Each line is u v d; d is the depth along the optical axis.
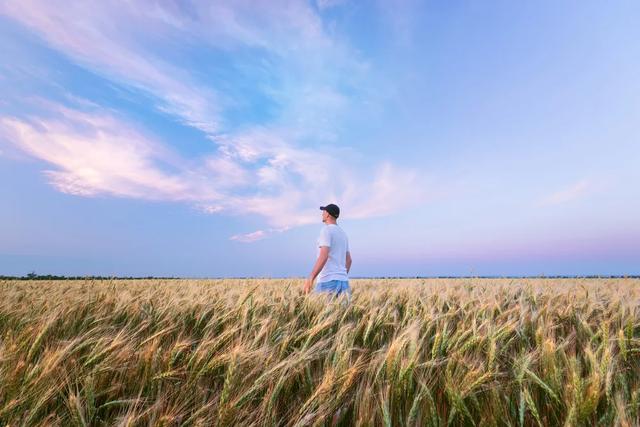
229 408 1.86
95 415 2.12
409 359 2.28
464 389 2.07
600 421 1.91
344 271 5.59
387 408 1.87
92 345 2.87
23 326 3.70
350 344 2.86
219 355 2.54
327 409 1.96
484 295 5.39
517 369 2.40
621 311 3.81
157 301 5.06
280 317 4.10
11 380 1.93
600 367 2.15
